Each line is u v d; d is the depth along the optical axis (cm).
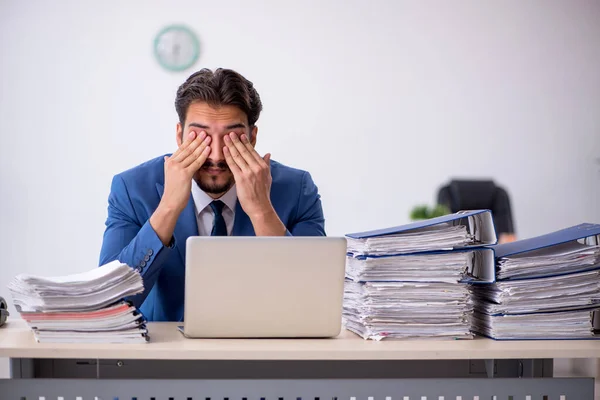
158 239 183
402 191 553
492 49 555
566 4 559
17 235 537
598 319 179
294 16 543
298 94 546
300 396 154
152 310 208
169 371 170
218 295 159
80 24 535
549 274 172
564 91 563
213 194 205
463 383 157
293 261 161
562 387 159
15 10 529
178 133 207
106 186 541
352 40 546
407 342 163
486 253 174
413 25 548
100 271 162
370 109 550
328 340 164
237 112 198
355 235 178
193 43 539
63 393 150
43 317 152
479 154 557
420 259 170
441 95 553
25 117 534
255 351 148
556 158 565
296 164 549
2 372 382
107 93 539
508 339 170
